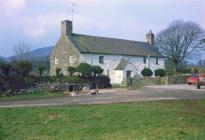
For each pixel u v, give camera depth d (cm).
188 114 1962
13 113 1933
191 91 3769
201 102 2594
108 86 5050
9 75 3644
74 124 1700
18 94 3653
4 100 3017
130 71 6594
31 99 3072
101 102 2528
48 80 4188
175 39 8125
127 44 7088
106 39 6825
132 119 1794
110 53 6406
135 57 6856
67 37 6250
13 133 1537
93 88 4722
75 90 4288
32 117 1844
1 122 1733
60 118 1820
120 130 1571
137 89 4241
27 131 1573
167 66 8219
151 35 7825
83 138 1423
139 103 2412
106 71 6334
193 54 8188
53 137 1458
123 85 5469
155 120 1769
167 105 2342
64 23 6294
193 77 5259
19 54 7538
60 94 3712
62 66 6284
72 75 4984
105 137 1427
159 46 8250
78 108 2086
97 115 1884
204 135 1445
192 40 8144
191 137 1399
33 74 4197
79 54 5997
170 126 1636
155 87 4609
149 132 1508
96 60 6209
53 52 6475
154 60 7288
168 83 5609
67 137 1455
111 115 1884
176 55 8131
